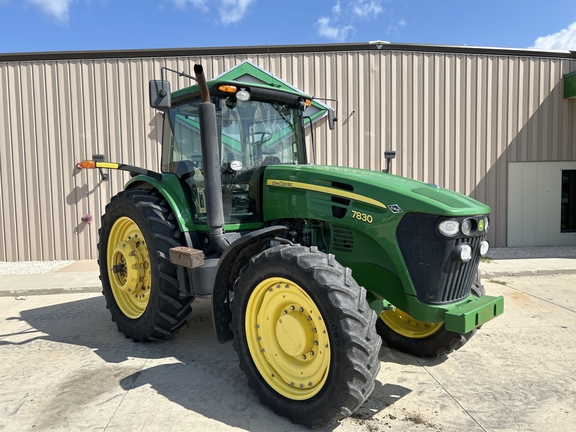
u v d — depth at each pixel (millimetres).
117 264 3861
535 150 8258
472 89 8047
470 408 2596
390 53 7836
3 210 7613
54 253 7656
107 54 7469
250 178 3508
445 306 2539
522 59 8109
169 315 3424
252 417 2486
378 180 2840
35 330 4074
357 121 7875
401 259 2582
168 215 3568
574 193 8523
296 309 2488
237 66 7504
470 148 8109
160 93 3059
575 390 2820
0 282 6016
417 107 7945
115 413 2514
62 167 7566
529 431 2348
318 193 2986
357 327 2203
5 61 7422
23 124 7512
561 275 6277
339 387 2186
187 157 3654
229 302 2928
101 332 3996
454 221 2473
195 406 2600
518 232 8375
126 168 3709
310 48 7719
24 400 2676
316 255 2432
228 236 3277
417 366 3225
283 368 2555
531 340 3729
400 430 2357
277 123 3699
